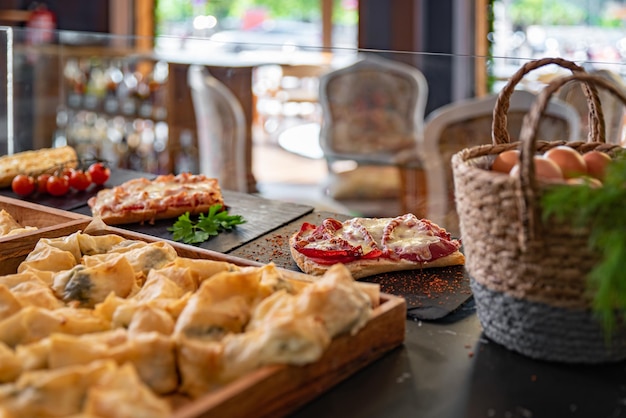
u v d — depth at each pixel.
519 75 1.28
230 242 1.81
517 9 4.75
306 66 3.33
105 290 1.28
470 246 1.17
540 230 1.05
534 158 1.12
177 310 1.12
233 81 3.23
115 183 2.43
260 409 0.95
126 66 2.92
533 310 1.11
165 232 1.92
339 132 3.77
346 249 1.55
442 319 1.33
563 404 1.04
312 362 1.01
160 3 5.13
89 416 0.82
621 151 1.28
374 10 5.04
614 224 0.99
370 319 1.13
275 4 5.48
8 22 4.44
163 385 0.99
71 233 1.62
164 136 3.11
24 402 0.88
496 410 1.03
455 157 1.21
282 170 5.30
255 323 1.06
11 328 1.09
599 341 1.10
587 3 4.68
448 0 4.84
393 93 3.66
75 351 0.97
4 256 1.51
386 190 3.59
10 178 2.30
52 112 2.75
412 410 1.03
